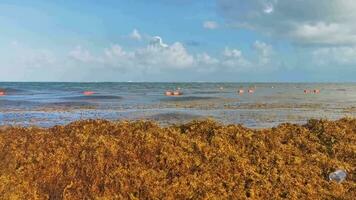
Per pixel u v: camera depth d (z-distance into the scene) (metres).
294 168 8.59
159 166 8.33
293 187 7.96
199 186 7.79
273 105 37.69
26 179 8.06
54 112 28.09
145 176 7.91
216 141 9.36
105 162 8.20
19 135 9.84
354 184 8.17
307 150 9.61
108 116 25.61
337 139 10.08
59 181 7.98
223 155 8.74
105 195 7.59
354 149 9.47
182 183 7.83
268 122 22.66
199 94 66.56
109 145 8.63
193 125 10.52
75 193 7.73
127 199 7.58
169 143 9.03
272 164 8.74
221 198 7.58
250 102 42.47
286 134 10.35
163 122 22.17
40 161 8.40
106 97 51.38
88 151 8.51
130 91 79.81
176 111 29.78
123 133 9.57
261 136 9.96
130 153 8.46
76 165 8.22
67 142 9.05
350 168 8.78
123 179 7.82
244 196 7.62
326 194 7.85
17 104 35.78
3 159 8.72
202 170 8.23
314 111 30.77
